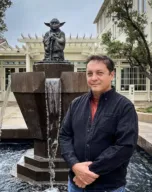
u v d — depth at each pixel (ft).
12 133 30.12
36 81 16.96
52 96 17.21
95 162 6.86
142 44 44.50
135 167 21.38
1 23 43.04
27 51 70.33
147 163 22.41
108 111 7.20
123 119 6.99
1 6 41.96
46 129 18.11
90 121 7.41
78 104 7.91
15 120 38.65
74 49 73.31
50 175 17.07
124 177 7.38
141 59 44.47
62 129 8.13
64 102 17.39
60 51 19.74
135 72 75.66
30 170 17.61
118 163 6.79
